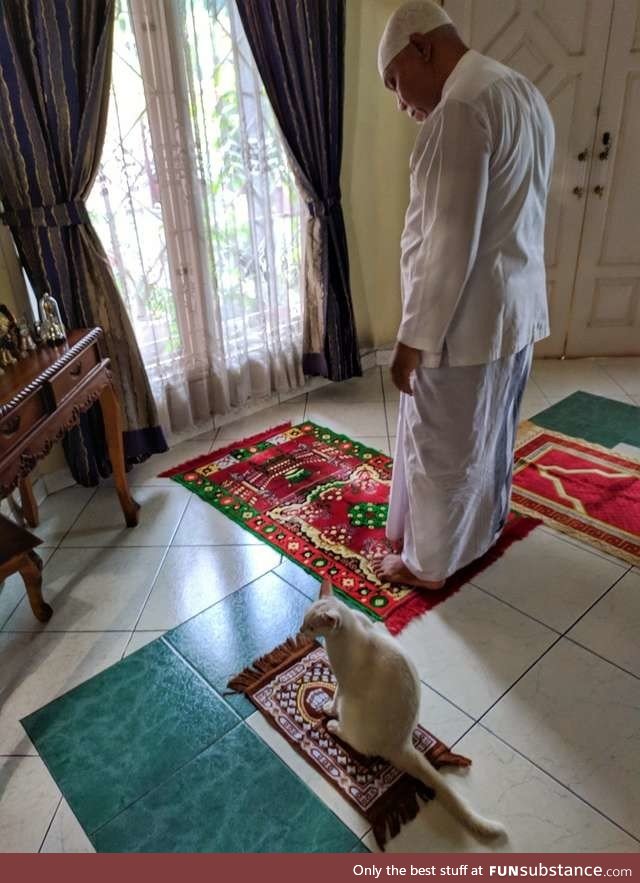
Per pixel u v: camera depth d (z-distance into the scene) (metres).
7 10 1.76
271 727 1.41
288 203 2.75
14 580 1.94
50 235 2.02
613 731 1.36
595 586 1.79
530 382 3.17
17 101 1.84
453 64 1.35
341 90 2.64
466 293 1.40
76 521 2.22
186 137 2.29
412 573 1.79
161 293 2.44
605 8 2.70
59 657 1.63
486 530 1.83
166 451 2.54
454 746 1.33
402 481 1.81
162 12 2.11
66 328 2.12
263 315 2.80
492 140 1.26
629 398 2.96
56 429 1.67
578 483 2.29
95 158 2.01
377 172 3.08
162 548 2.05
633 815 1.19
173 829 1.21
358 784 1.27
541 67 2.84
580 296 3.29
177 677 1.55
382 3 2.77
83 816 1.24
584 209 3.09
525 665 1.53
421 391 1.50
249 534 2.10
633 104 2.86
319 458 2.56
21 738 1.41
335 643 1.24
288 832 1.19
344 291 2.93
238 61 2.35
